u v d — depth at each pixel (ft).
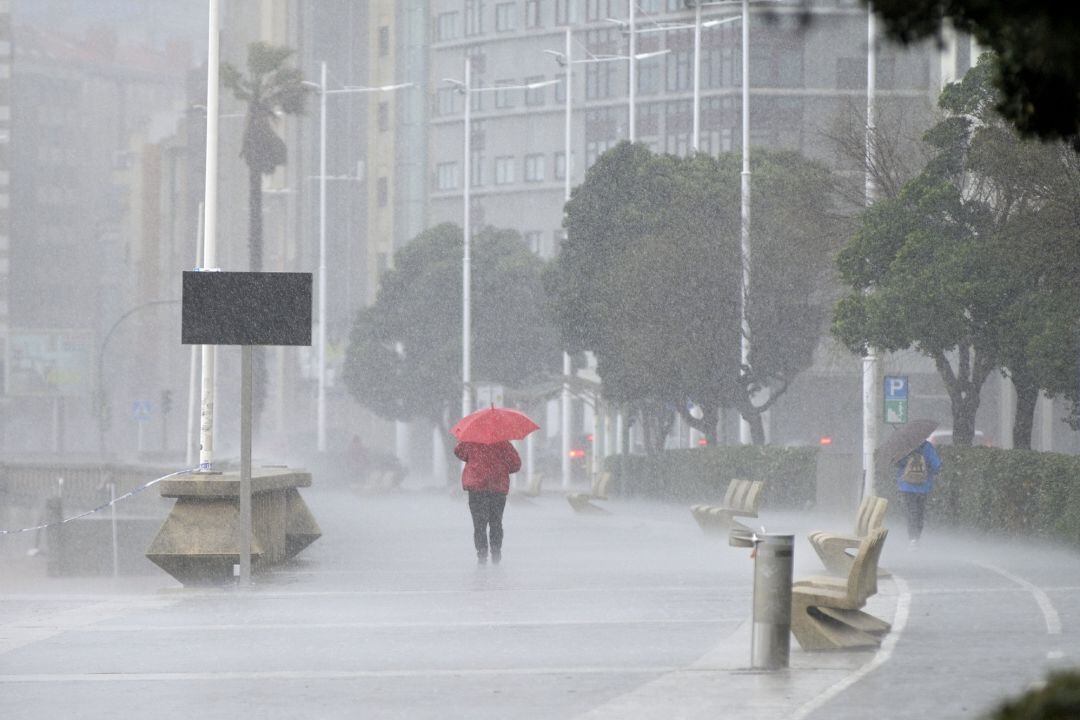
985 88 248.73
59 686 88.69
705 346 398.42
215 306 144.77
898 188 306.96
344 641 108.27
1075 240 225.97
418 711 78.54
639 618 120.47
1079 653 96.07
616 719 74.43
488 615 124.16
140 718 77.66
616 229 459.73
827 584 102.99
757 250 392.68
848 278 258.98
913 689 81.92
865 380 306.76
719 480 355.56
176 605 135.54
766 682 85.46
